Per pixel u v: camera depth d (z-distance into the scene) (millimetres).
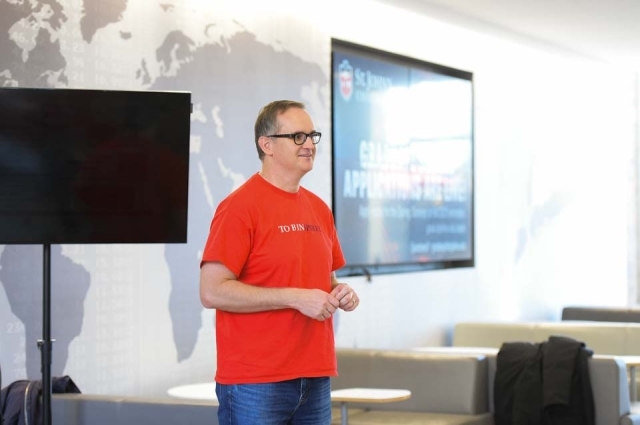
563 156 12000
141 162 4043
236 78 7297
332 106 8391
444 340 9898
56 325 5906
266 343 3354
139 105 4023
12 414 4750
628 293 13289
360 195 8719
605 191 12867
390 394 5191
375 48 8953
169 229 4082
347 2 8297
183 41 6828
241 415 3373
